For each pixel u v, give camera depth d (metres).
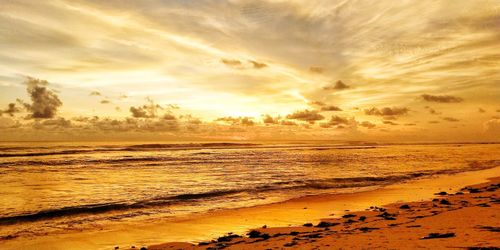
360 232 11.12
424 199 20.42
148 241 12.70
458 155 80.50
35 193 23.77
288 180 31.56
